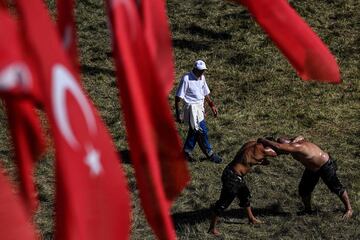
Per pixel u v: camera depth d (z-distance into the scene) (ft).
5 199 19.77
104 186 21.86
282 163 105.81
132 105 23.79
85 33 155.84
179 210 92.48
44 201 94.27
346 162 108.78
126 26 23.65
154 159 24.14
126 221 22.49
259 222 89.04
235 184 84.17
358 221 89.35
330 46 152.46
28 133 24.52
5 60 20.42
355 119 125.49
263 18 28.60
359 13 164.35
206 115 124.47
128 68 23.54
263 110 127.44
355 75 141.69
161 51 25.36
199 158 108.68
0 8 20.58
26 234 19.85
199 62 105.19
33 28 20.59
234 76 140.05
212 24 159.12
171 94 133.18
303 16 162.20
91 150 21.58
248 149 85.25
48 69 20.70
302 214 91.61
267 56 147.33
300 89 135.23
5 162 104.12
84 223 21.01
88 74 139.54
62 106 20.89
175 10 164.96
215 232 86.17
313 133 120.26
